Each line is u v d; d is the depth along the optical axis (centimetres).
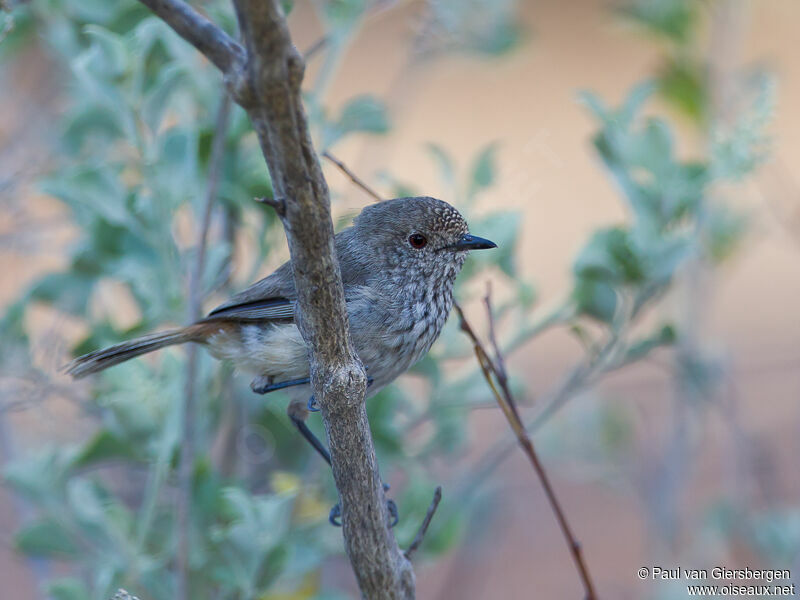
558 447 1331
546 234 2256
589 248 972
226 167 952
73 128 1030
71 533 898
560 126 2519
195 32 509
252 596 846
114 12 1015
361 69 2486
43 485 906
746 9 1302
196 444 912
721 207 1280
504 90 2667
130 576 868
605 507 1716
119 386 905
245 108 519
